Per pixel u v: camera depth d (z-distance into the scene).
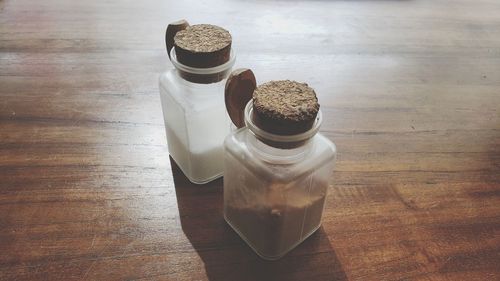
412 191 0.32
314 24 0.50
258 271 0.27
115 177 0.32
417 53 0.47
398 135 0.37
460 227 0.30
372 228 0.29
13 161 0.33
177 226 0.29
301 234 0.28
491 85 0.43
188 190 0.31
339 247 0.28
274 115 0.22
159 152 0.34
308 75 0.42
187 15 0.50
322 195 0.28
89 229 0.28
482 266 0.27
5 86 0.39
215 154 0.31
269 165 0.25
